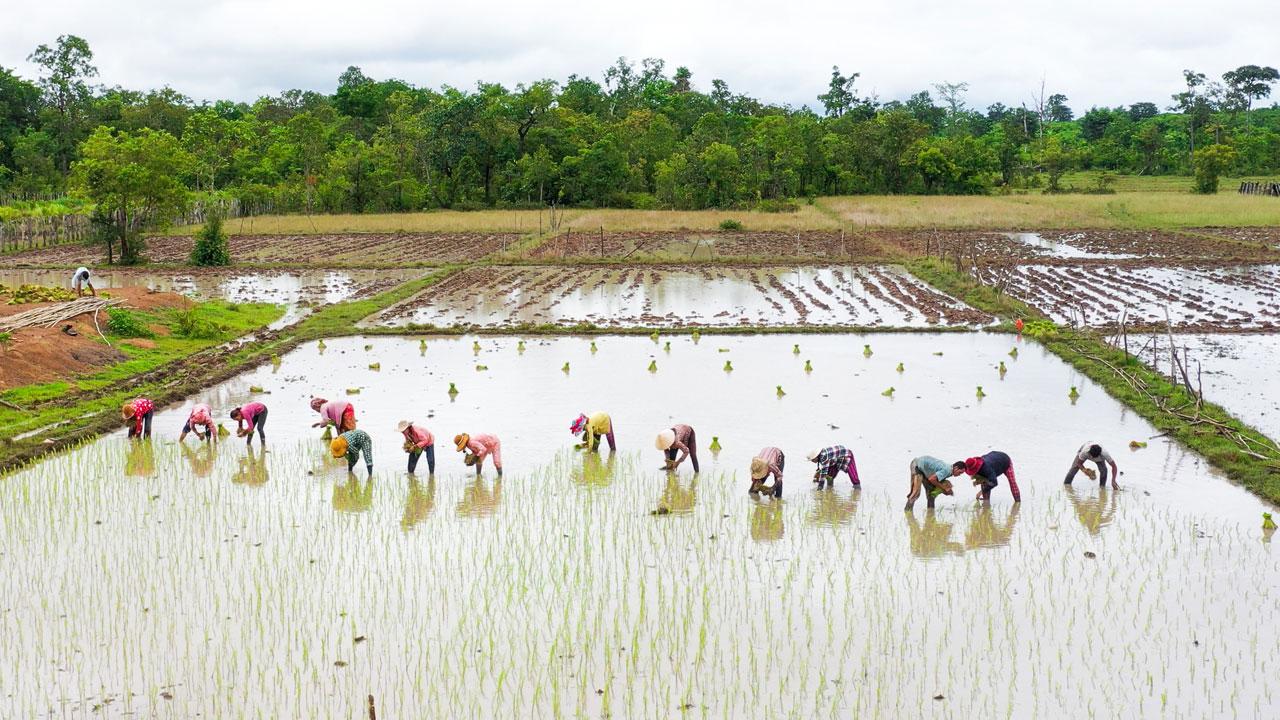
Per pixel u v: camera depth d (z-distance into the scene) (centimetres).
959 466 1978
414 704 1350
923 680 1399
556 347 3609
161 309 4019
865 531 1909
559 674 1420
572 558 1792
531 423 2622
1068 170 13525
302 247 7112
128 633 1532
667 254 6425
